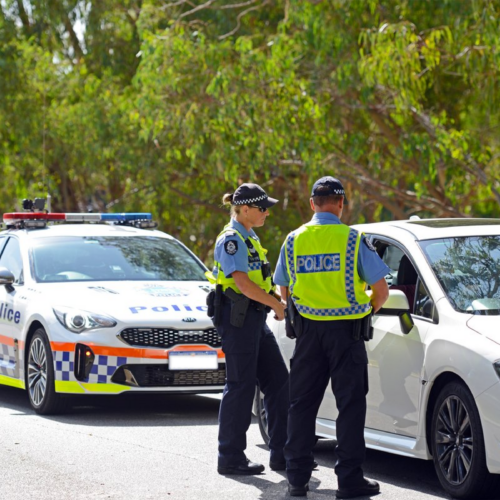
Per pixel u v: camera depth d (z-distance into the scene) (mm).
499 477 11031
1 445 14617
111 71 45000
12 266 20078
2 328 19438
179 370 16875
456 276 12344
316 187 11641
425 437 11930
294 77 32000
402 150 32938
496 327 11305
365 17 31641
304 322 11477
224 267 12664
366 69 29297
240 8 39000
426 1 31469
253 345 12828
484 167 33250
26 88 44344
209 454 14133
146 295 17875
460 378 11398
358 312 11344
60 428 16188
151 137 38875
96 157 43000
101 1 45531
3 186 47000
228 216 44719
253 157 33062
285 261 11789
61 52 48781
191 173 42781
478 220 14086
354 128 37156
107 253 19797
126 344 16812
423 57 29734
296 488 11648
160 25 39312
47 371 17406
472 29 29641
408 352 12188
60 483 12203
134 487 12047
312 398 11641
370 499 11445
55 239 20047
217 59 33031
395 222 14188
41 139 43938
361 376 11430
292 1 31562
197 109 32625
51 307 17719
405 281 13469
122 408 18625
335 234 11406
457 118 38375
